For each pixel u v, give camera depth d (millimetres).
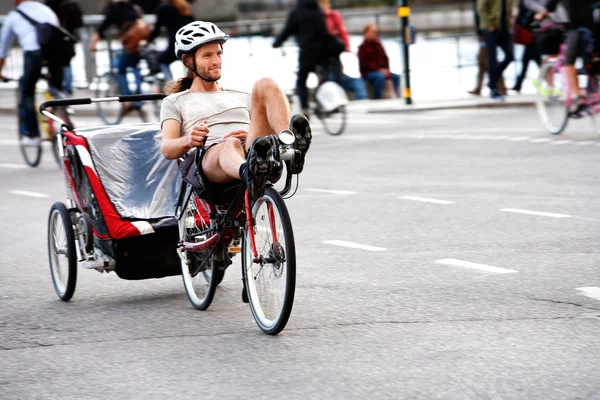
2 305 10242
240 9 76750
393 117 28391
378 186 16672
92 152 10281
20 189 18062
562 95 21688
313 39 25594
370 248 12031
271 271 8578
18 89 20969
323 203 15289
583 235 12156
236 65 36094
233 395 7137
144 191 10227
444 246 11953
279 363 7824
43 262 12234
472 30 63188
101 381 7609
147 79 27500
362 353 7973
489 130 23750
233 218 9047
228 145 8805
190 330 8984
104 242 10062
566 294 9539
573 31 21047
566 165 17844
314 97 25344
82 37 33906
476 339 8203
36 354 8422
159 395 7215
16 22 20734
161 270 10172
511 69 36625
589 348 7844
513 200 14711
